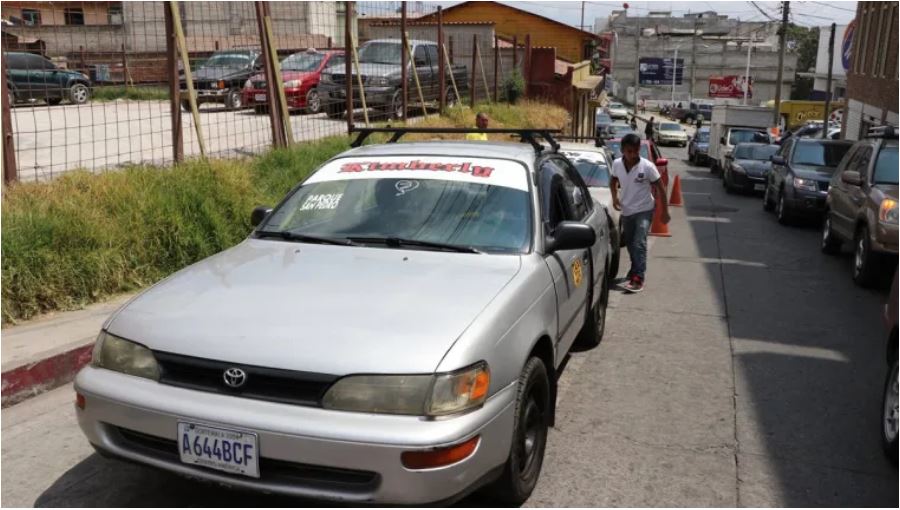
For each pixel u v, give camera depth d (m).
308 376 3.00
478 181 4.57
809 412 5.00
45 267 6.14
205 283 3.74
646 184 8.23
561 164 5.60
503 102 26.27
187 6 15.35
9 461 4.09
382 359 3.02
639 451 4.37
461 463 3.00
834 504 3.81
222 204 7.89
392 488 2.93
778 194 14.91
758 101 93.75
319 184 4.79
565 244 4.29
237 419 2.99
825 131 35.22
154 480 3.87
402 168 4.75
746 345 6.45
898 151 9.38
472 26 26.98
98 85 19.16
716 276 9.38
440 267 3.89
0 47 7.06
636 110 76.00
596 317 6.17
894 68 21.91
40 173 9.40
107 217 6.92
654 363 5.94
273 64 10.84
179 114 8.86
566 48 40.91
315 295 3.52
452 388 3.01
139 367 3.25
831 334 6.84
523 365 3.49
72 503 3.65
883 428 4.37
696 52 95.25
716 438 4.57
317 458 2.94
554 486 3.93
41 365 5.06
